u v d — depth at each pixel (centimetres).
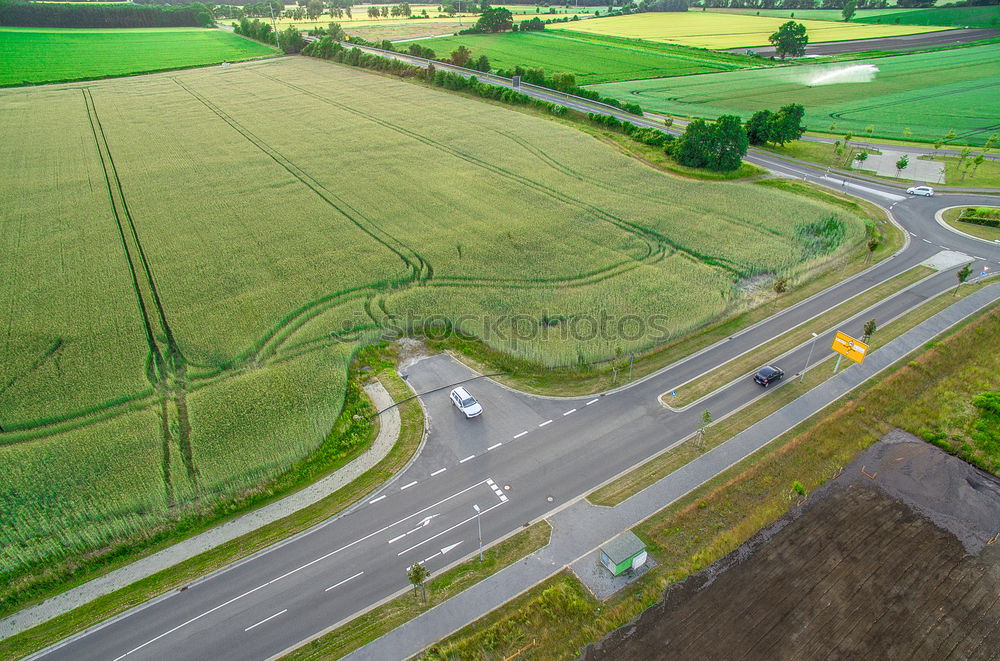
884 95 12925
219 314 5406
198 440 4038
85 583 3177
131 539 3394
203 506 3575
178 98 13188
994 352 4872
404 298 5653
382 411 4359
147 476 3772
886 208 7600
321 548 3353
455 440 4081
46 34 19538
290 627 2939
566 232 6962
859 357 4306
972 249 6512
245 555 3316
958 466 3753
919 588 2994
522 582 3109
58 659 2833
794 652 2711
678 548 3244
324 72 15650
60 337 5100
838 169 9000
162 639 2905
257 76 15338
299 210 7581
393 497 3659
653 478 3719
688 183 8450
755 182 8600
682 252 6512
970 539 3262
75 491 3669
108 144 10125
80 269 6172
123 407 4350
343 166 9081
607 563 3095
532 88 13075
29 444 4019
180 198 7950
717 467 3784
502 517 3497
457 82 13200
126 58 17075
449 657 2753
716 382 4575
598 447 3988
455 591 3080
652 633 2812
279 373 4669
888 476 3681
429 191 8156
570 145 9950
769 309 5516
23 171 8912
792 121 9694
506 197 7975
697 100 12875
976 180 8350
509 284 5878
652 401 4397
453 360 4903
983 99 12269
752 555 3175
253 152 9725
